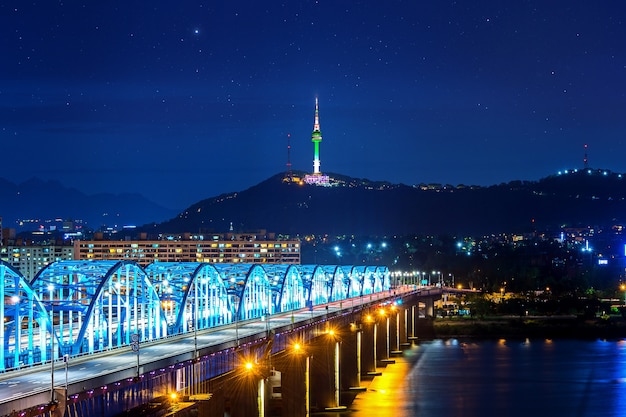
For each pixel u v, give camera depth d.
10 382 98.25
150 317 151.75
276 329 164.75
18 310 118.75
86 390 93.44
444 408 188.00
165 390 113.19
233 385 141.25
